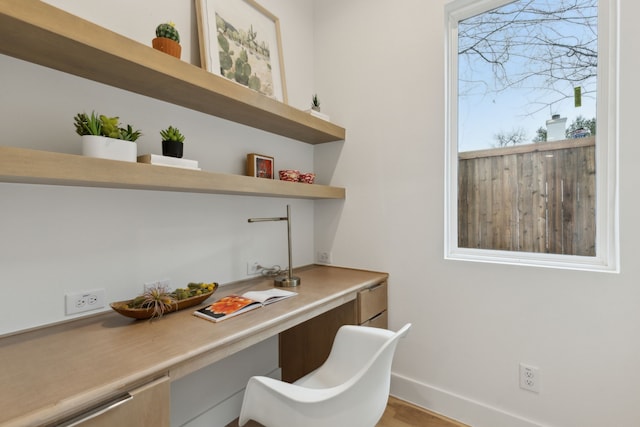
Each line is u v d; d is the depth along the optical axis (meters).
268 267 2.01
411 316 1.91
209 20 1.61
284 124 1.83
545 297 1.49
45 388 0.72
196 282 1.61
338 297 1.56
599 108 1.44
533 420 1.53
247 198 1.88
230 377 1.75
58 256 1.15
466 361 1.72
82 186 1.21
